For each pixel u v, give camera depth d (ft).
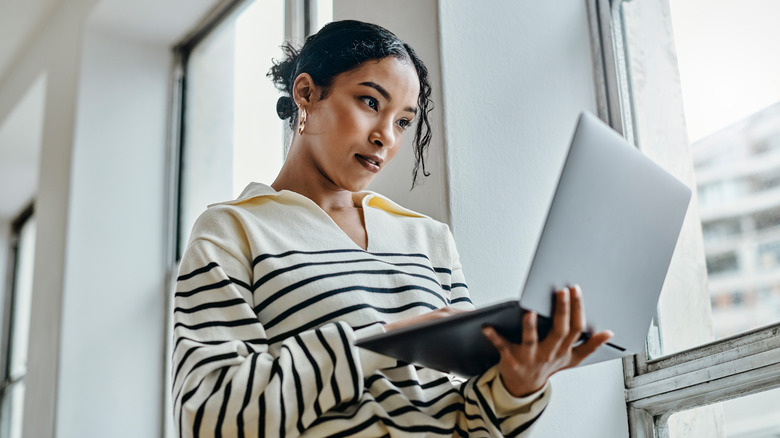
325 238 3.86
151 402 9.50
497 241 5.36
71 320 9.37
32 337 10.15
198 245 3.70
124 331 9.57
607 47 6.25
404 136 5.56
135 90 10.34
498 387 3.34
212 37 9.98
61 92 10.73
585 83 6.21
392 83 4.03
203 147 9.75
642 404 5.58
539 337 3.11
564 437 5.38
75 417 9.14
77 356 9.30
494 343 3.08
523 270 5.41
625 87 6.21
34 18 11.89
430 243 4.27
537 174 5.68
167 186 10.17
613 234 3.21
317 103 4.10
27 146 13.67
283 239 3.79
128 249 9.82
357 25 4.22
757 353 4.91
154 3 9.91
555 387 5.44
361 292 3.68
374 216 4.17
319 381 3.23
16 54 12.81
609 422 5.58
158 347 9.68
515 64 5.84
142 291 9.77
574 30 6.28
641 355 5.68
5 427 14.21
